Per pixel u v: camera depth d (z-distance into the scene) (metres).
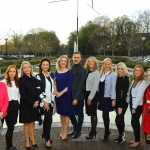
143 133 3.78
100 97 4.22
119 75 4.12
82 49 62.78
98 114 6.54
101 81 4.20
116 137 4.51
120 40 46.22
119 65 4.10
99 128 5.08
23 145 4.05
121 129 4.18
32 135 3.98
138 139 4.01
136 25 41.59
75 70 4.25
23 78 3.76
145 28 42.09
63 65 4.23
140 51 50.09
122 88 4.01
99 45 52.22
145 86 3.78
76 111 4.29
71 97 4.20
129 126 5.21
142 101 3.81
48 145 3.90
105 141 4.27
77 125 4.46
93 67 4.22
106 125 4.25
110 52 58.97
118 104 4.11
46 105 3.84
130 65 24.91
